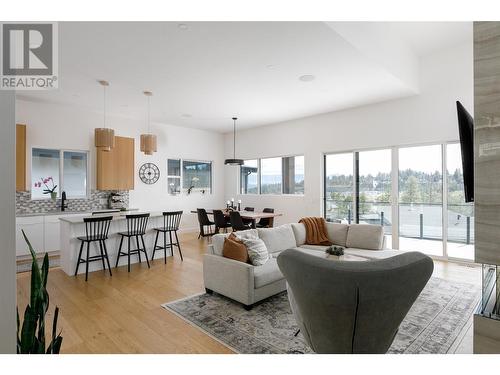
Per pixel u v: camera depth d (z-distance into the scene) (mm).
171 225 5355
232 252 3344
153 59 3721
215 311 3023
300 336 2527
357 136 6016
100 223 4324
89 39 3211
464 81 4742
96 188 6371
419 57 5184
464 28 4266
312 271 1534
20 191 5422
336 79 4434
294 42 3301
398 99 5438
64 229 4352
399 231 5602
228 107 6027
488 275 1558
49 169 5938
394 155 5609
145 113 6531
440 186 5113
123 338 2492
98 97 5340
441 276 4168
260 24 2938
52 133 5832
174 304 3191
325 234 4750
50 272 4344
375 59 3836
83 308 3084
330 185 6617
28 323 1485
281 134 7496
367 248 4254
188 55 3609
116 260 4664
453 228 4984
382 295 1490
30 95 5223
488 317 1385
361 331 1620
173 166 7977
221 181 9117
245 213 6840
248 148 8391
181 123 7625
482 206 1271
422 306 3146
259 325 2723
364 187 6070
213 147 8883
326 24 2971
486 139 1267
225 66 3949
